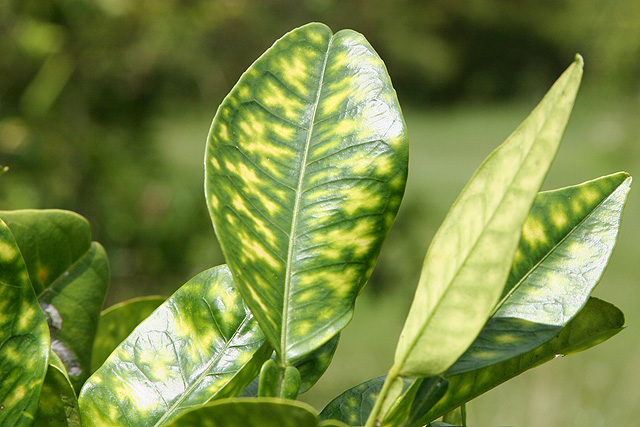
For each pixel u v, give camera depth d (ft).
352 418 1.23
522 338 1.17
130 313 1.52
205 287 1.26
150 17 4.79
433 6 40.01
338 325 1.16
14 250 1.18
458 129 36.24
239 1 6.01
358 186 1.21
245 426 1.02
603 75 25.26
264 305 1.16
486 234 1.04
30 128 4.72
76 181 4.85
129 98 5.02
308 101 1.24
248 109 1.22
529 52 43.06
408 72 40.86
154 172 5.16
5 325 1.17
